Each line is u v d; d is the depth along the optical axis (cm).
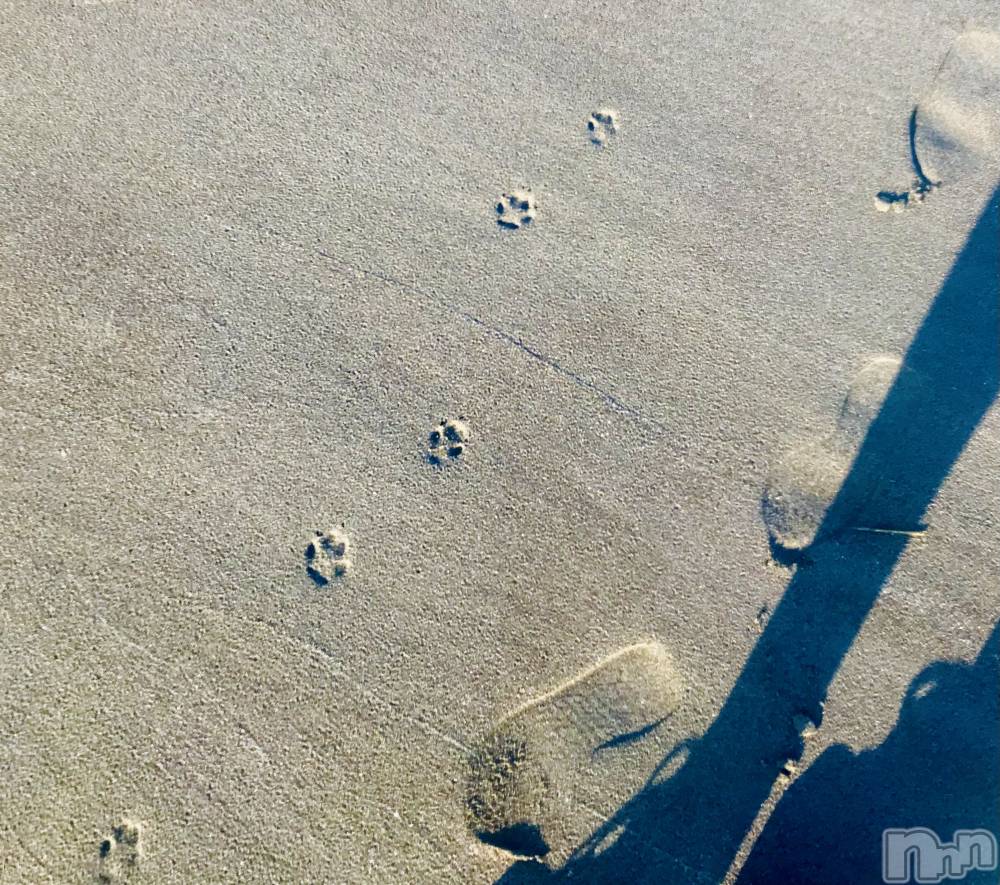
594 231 265
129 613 229
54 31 264
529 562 241
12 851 212
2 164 253
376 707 229
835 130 277
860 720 238
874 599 245
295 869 218
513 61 277
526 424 251
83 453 237
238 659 229
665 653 239
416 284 258
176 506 237
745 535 247
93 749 220
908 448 255
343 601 235
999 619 245
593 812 229
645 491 248
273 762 223
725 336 260
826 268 267
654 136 274
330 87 269
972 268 269
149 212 254
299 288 254
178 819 218
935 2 289
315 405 247
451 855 223
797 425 255
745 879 229
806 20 286
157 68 265
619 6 283
